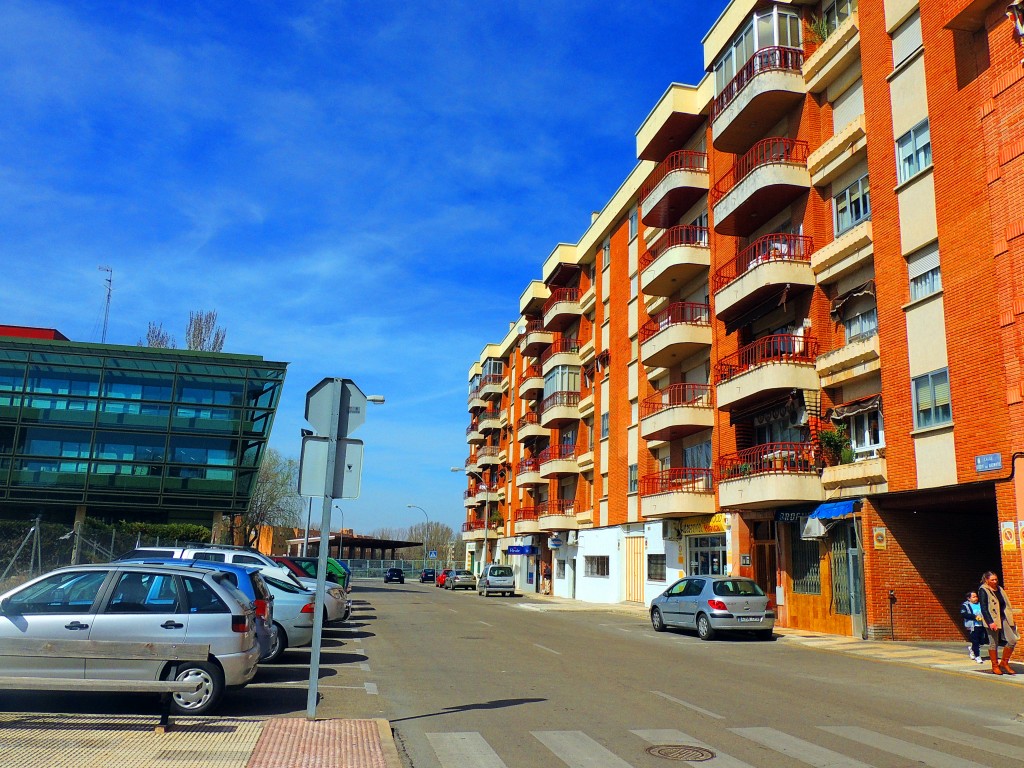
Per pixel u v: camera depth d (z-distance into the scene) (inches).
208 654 326.6
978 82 625.0
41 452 1635.1
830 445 803.4
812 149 879.7
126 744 268.7
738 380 911.7
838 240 802.2
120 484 1673.2
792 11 925.8
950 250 642.2
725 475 984.9
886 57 744.3
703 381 1142.3
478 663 530.9
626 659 572.7
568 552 1752.0
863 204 798.5
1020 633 557.9
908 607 723.4
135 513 1723.7
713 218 1034.1
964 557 744.3
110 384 1691.7
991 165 598.5
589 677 473.4
